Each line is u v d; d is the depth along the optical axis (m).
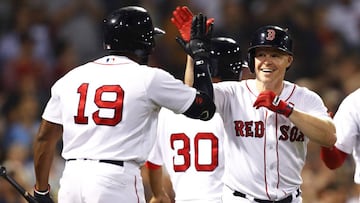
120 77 22.78
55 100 23.39
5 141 46.47
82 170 22.44
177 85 22.91
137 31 23.28
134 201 22.55
